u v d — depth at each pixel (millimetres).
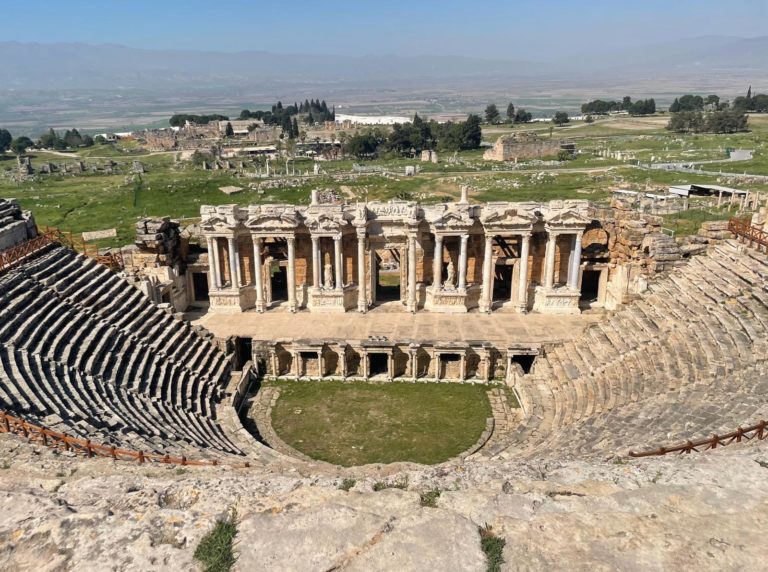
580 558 11547
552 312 47250
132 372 32219
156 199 107188
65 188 128625
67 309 33188
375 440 33625
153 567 11883
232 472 18859
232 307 48531
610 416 27594
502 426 35062
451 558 11758
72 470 18031
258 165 166500
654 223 43844
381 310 48375
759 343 27266
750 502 13312
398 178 131375
